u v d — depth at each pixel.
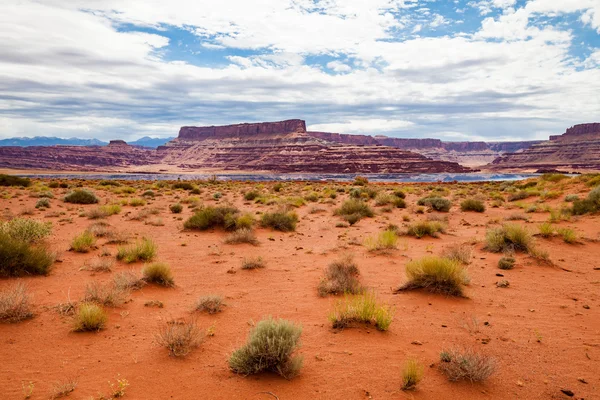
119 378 4.46
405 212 22.75
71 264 9.59
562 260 10.41
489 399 4.18
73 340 5.41
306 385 4.40
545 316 6.58
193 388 4.29
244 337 5.69
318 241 13.79
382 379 4.53
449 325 6.19
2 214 18.58
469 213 22.09
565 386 4.43
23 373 4.51
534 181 42.84
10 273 8.20
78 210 21.56
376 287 8.22
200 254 11.54
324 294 7.67
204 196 34.16
